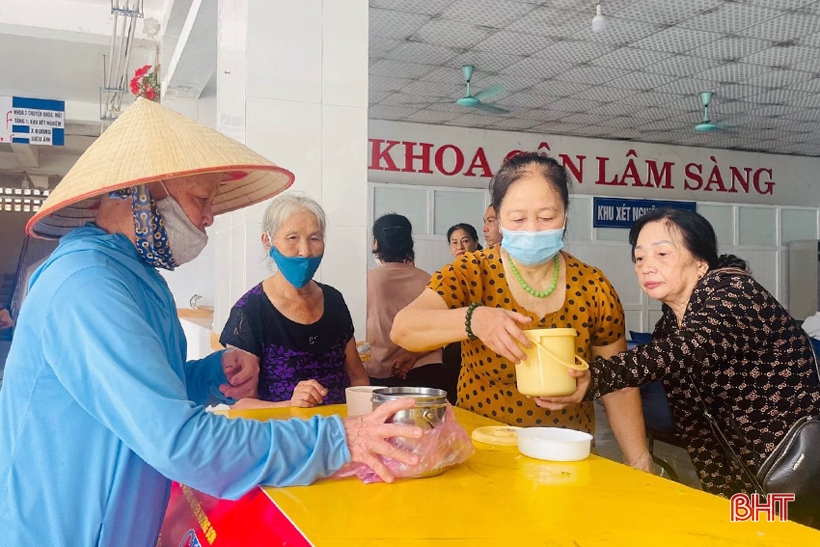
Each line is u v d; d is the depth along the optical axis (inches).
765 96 283.4
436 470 41.7
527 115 318.0
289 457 39.2
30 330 40.9
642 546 30.0
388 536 31.3
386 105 303.0
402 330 62.7
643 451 65.1
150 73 244.8
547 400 53.9
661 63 240.5
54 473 39.8
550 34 213.3
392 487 39.8
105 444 40.6
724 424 64.4
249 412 65.3
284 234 86.0
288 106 108.2
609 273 354.3
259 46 106.7
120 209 46.1
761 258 381.1
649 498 37.4
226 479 38.5
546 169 63.2
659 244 67.9
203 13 171.5
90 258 42.0
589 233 354.3
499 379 67.4
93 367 38.0
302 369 87.0
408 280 127.3
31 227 46.7
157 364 38.8
